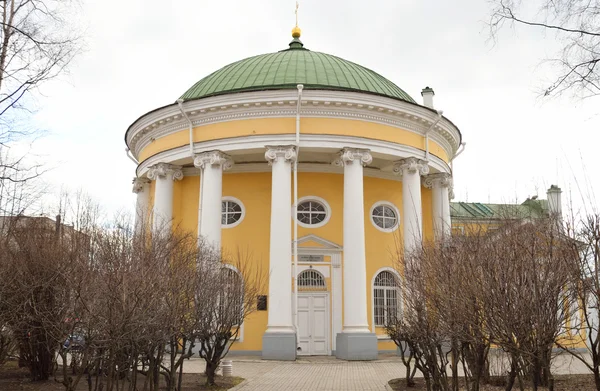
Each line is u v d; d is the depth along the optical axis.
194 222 24.02
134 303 8.96
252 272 22.52
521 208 15.86
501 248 8.14
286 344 19.75
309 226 23.34
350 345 19.80
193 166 24.36
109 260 10.60
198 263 15.30
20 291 12.93
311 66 24.62
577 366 18.77
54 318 10.80
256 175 23.94
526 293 7.17
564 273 7.29
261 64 25.19
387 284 23.67
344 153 21.38
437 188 25.03
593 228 7.37
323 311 22.73
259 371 17.03
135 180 26.09
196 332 13.20
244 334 21.80
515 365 7.80
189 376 15.84
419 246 15.57
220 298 14.20
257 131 21.61
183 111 22.44
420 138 23.42
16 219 15.70
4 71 10.63
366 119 21.97
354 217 20.94
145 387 11.08
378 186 24.64
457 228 14.99
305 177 23.81
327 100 21.33
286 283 20.22
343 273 22.50
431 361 10.45
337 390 13.35
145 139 25.08
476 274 7.75
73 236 14.88
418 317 10.42
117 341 8.71
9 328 13.65
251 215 23.48
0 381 14.59
